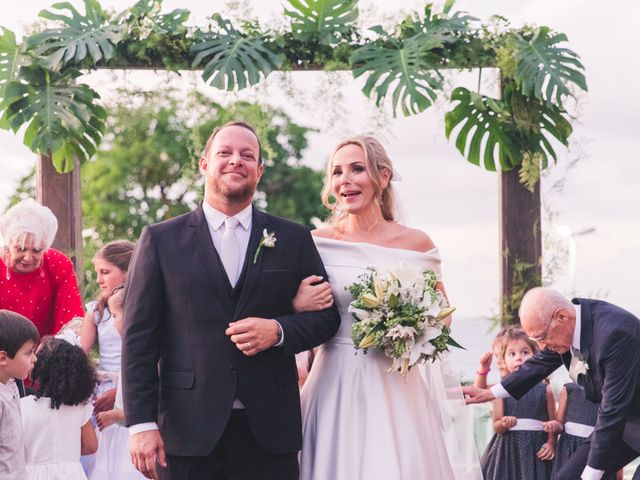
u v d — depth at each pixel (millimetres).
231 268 3707
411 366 3963
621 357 4320
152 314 3639
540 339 4477
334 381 4117
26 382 4812
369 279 4090
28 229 4641
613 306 4508
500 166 5855
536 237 5852
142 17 5496
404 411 4109
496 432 5555
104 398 4809
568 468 4867
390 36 5629
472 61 5637
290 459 3676
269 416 3605
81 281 5672
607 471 4523
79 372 4449
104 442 4887
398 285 4008
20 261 4672
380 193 4277
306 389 4211
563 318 4430
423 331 3994
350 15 5590
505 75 5613
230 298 3643
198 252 3672
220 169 3676
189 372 3596
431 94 5402
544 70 5586
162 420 3629
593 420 5340
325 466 4039
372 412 4062
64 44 5414
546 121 5820
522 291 5801
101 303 5051
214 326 3613
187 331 3621
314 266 3859
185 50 5508
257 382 3605
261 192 27047
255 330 3555
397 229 4363
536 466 5477
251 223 3781
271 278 3699
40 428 4398
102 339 5012
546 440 5527
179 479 3568
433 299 4004
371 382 4102
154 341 3635
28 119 5395
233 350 3596
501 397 4762
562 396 5492
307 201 27266
